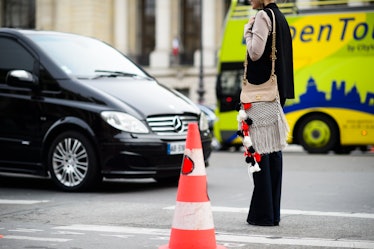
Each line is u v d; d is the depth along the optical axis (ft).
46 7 230.07
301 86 86.33
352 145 85.92
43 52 46.01
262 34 29.99
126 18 232.53
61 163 44.55
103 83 45.37
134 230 30.19
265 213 30.83
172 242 24.09
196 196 23.91
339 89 84.58
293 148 124.57
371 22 83.97
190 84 220.02
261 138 30.40
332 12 85.71
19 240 27.81
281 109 30.40
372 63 83.41
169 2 226.38
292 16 87.51
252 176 31.27
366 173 54.60
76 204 38.27
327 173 54.90
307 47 86.48
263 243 27.09
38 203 38.73
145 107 44.14
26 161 45.62
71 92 44.34
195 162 24.04
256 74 30.48
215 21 225.56
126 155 42.65
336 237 28.27
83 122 43.45
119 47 232.12
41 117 44.80
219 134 91.81
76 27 227.20
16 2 240.94
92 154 43.34
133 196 42.04
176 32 228.43
